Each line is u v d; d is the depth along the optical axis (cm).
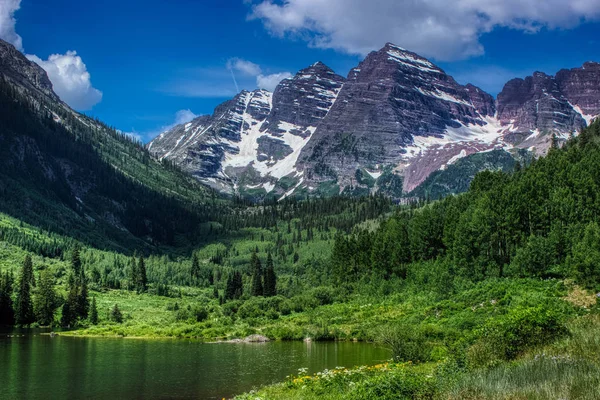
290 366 8419
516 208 13175
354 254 17400
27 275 16650
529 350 4366
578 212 12694
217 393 6644
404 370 5141
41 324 15812
